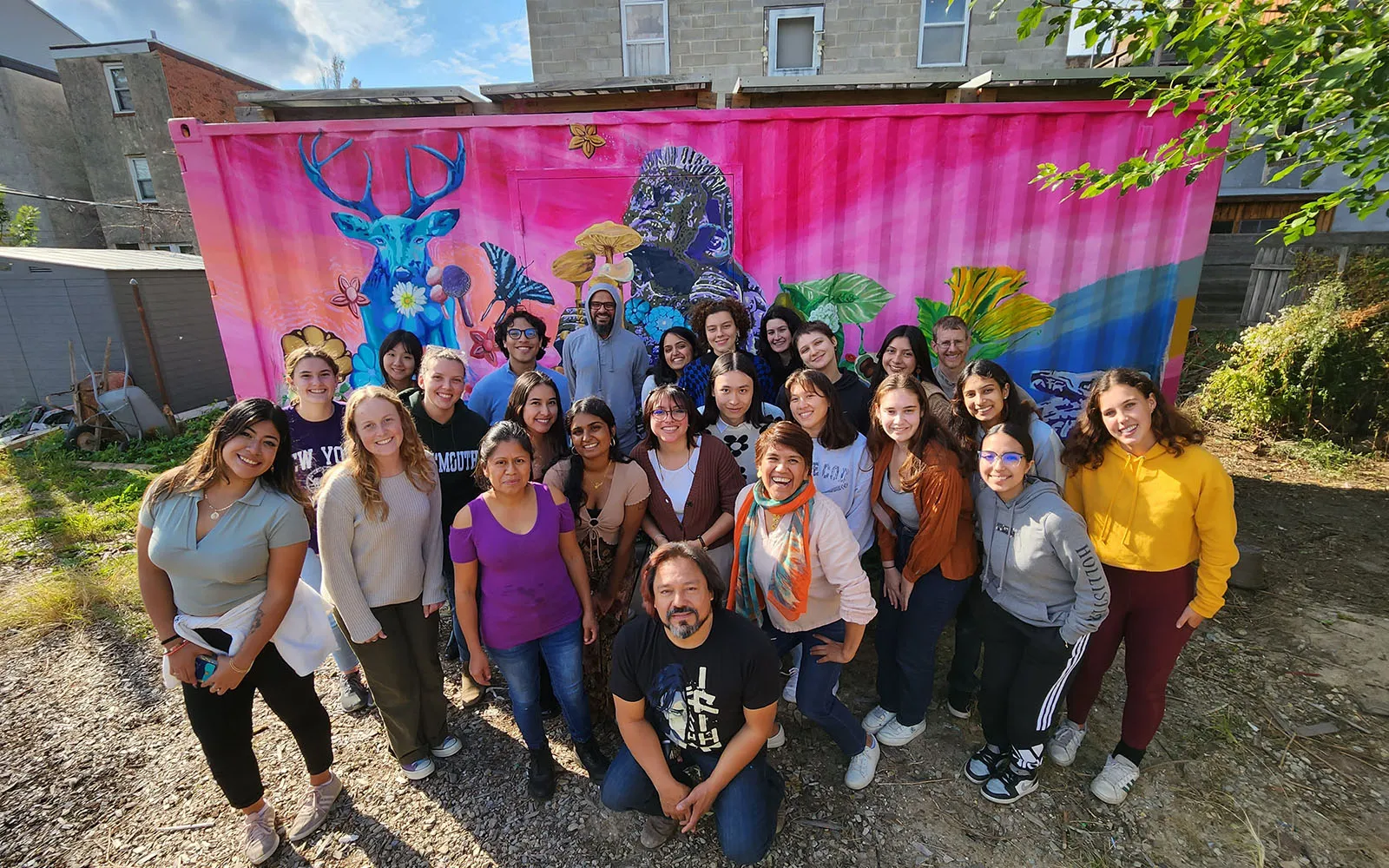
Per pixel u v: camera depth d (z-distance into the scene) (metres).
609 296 3.46
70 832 2.38
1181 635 2.23
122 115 16.22
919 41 9.12
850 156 3.72
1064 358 3.97
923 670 2.55
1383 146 2.43
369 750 2.75
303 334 4.04
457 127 3.77
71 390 7.90
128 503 5.76
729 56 9.24
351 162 3.83
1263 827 2.26
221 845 2.31
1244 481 5.19
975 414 2.39
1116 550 2.26
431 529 2.45
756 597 2.43
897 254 3.84
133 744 2.84
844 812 2.38
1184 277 3.85
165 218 16.75
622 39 9.20
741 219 3.82
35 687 3.23
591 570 2.67
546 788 2.47
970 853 2.21
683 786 2.09
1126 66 3.62
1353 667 3.05
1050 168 3.27
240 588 2.08
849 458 2.56
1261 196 10.72
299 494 2.26
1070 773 2.53
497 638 2.32
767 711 2.02
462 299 3.99
